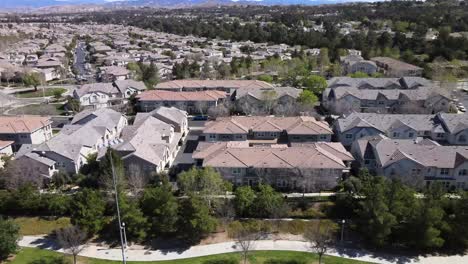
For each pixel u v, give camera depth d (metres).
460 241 50.62
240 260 49.97
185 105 105.75
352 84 113.38
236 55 179.88
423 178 61.66
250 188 59.78
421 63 140.62
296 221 56.72
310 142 74.81
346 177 65.50
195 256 51.16
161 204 53.78
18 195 59.38
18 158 66.50
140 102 107.12
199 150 70.12
